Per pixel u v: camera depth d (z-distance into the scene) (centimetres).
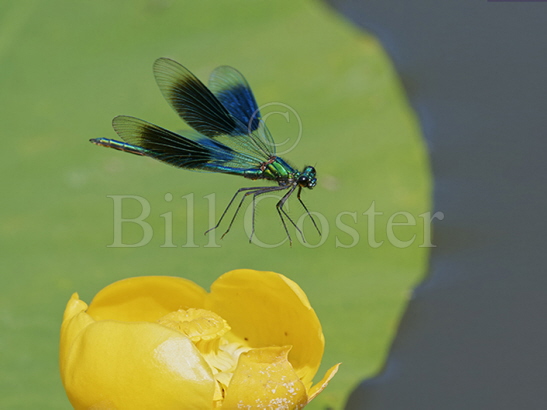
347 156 49
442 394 44
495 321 46
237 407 41
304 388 41
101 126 50
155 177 49
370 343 45
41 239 47
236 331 43
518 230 48
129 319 43
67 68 51
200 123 46
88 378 41
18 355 45
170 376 41
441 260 47
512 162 49
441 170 49
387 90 51
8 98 50
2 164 49
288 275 47
